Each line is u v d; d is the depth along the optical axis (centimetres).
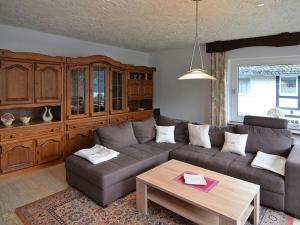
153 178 227
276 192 230
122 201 254
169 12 271
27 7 257
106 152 294
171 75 544
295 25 322
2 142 303
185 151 322
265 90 416
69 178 287
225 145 319
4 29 333
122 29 351
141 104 570
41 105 341
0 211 231
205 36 395
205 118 490
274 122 312
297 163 221
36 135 337
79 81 393
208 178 227
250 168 255
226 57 439
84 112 402
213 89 454
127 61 533
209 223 190
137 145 354
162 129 381
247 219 213
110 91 447
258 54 405
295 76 381
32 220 217
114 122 458
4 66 299
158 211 235
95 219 220
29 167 334
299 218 221
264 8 253
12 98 309
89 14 280
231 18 290
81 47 434
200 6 249
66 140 377
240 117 448
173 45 480
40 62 336
